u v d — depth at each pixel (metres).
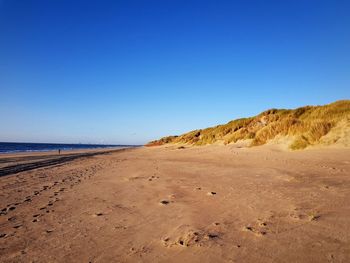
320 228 3.35
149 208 5.08
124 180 8.78
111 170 12.31
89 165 16.08
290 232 3.31
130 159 19.75
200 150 20.77
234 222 3.90
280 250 2.86
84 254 3.22
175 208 4.94
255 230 3.49
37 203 6.10
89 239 3.70
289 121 15.70
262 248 2.95
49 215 5.04
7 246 3.61
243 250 2.95
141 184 7.78
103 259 3.05
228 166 10.47
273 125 16.56
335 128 12.43
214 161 12.78
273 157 11.57
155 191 6.62
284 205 4.52
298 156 10.84
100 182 8.71
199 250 3.06
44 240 3.76
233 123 28.12
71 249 3.39
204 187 6.66
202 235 3.49
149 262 2.88
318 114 15.82
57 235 3.93
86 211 5.16
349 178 6.32
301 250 2.81
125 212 4.93
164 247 3.24
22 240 3.81
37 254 3.31
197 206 4.95
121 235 3.77
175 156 18.61
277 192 5.52
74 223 4.46
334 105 15.75
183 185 7.13
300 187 5.80
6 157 26.72
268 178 7.22
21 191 7.75
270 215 4.06
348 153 9.80
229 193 5.79
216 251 2.99
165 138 63.25
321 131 12.50
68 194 6.95
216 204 4.98
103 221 4.47
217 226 3.79
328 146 11.55
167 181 7.98
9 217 5.04
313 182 6.21
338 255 2.64
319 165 8.52
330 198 4.69
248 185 6.50
